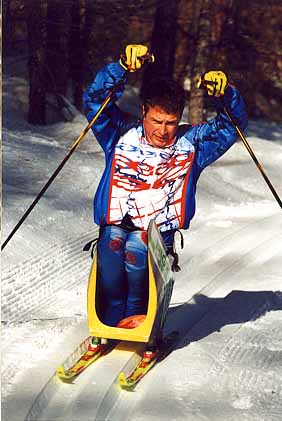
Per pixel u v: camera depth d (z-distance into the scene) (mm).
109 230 6660
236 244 11680
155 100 6438
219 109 6648
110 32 25188
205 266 10422
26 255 9938
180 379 6531
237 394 6270
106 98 6414
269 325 8062
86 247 6840
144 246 6594
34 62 21500
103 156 17625
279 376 6688
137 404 6031
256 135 24156
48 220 11547
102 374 6508
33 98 21656
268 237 12234
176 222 6676
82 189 13648
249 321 8172
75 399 6039
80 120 22047
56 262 9953
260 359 7074
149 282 6387
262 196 16047
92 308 6496
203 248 11336
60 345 7078
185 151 6668
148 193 6621
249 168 17984
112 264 6621
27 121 21953
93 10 22375
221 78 6375
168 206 6648
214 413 5906
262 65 29156
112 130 6715
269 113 29188
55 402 5988
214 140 6730
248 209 14516
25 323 7656
